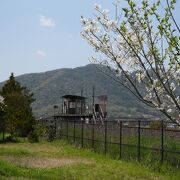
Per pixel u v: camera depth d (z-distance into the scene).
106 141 27.78
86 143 32.56
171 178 19.33
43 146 35.16
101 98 63.00
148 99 7.26
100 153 28.66
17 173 17.98
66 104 69.31
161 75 7.43
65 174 19.53
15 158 25.28
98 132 32.19
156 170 21.17
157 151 22.48
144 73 7.36
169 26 6.88
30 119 46.44
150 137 25.19
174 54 6.91
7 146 34.62
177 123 6.96
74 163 23.92
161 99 7.33
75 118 63.72
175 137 23.56
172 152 19.81
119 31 7.39
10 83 64.19
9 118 43.94
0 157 25.47
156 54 7.14
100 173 20.33
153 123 28.58
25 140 42.00
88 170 21.19
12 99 53.91
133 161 24.09
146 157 22.95
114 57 7.45
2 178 16.16
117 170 21.45
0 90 67.44
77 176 19.16
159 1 7.01
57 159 25.72
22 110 46.81
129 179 19.03
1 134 48.97
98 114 60.81
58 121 42.69
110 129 29.39
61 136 40.66
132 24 7.20
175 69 7.29
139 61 7.21
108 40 7.73
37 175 18.28
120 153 25.75
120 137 25.61
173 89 7.31
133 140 26.20
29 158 25.67
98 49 7.76
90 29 7.76
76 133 37.91
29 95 69.88
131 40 7.34
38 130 44.38
